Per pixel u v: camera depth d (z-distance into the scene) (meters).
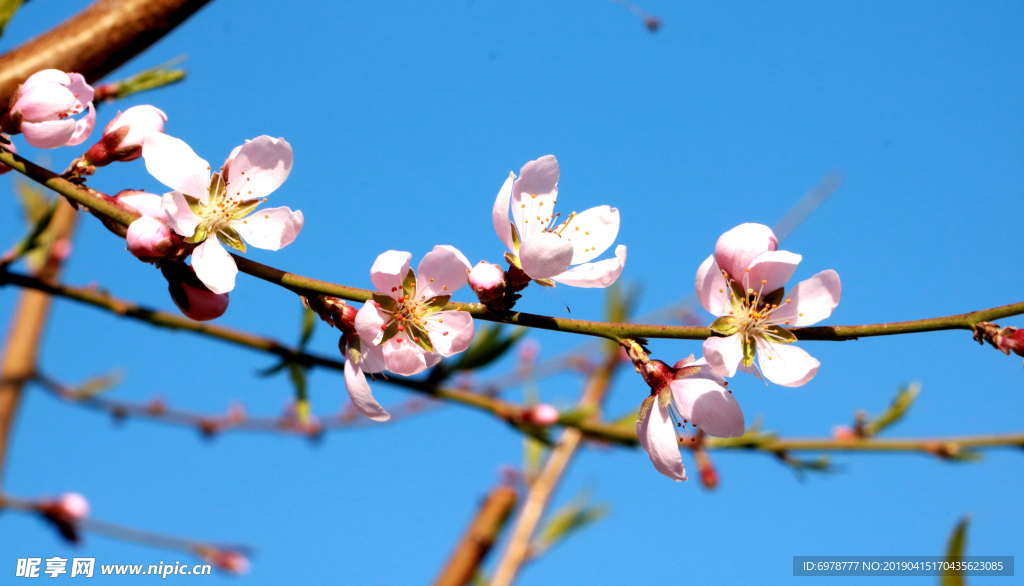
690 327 0.45
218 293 0.44
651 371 0.46
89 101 0.46
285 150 0.46
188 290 0.44
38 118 0.45
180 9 0.49
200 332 0.54
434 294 0.45
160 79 0.51
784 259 0.45
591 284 0.46
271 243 0.45
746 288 0.46
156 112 0.46
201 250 0.44
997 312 0.44
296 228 0.45
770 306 0.45
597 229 0.48
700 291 0.45
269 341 0.53
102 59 0.48
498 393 0.74
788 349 0.45
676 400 0.45
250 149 0.46
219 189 0.45
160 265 0.44
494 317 0.45
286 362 0.53
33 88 0.45
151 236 0.44
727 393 0.45
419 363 0.45
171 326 0.54
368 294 0.44
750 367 0.45
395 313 0.45
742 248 0.46
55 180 0.44
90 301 0.54
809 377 0.45
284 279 0.44
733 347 0.45
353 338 0.45
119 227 0.44
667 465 0.45
